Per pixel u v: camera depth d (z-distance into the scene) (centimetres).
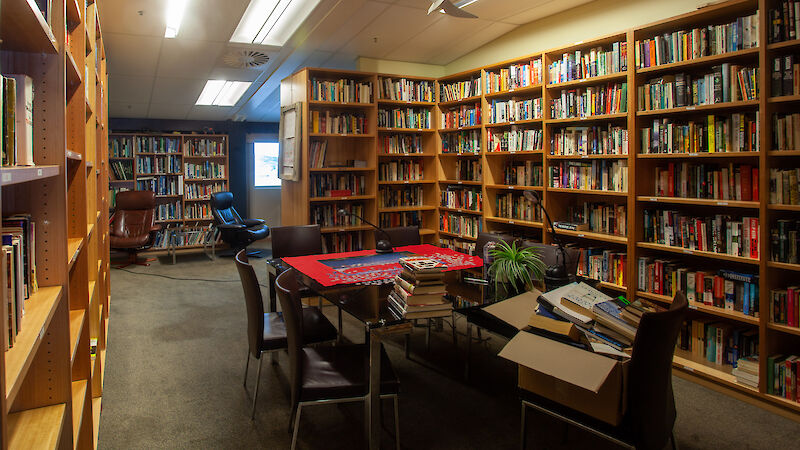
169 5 365
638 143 336
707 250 303
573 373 161
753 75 275
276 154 980
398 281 230
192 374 311
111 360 333
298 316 196
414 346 355
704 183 308
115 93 645
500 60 486
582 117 374
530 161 440
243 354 346
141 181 781
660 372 165
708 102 298
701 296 305
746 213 310
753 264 306
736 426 251
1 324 76
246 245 726
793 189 258
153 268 650
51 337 137
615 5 374
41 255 136
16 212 133
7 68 133
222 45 468
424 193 568
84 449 184
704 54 297
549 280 246
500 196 476
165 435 239
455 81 537
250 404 272
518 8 406
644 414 164
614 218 366
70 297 187
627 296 341
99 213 315
